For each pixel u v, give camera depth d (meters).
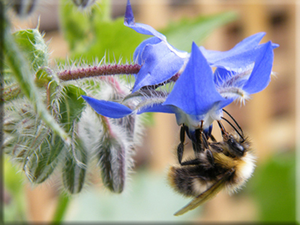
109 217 0.13
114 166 0.07
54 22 0.13
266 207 0.12
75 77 0.06
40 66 0.06
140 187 0.14
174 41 0.09
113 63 0.06
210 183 0.07
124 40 0.08
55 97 0.05
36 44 0.06
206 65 0.05
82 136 0.06
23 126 0.06
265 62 0.05
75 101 0.06
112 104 0.05
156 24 0.13
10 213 0.09
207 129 0.06
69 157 0.06
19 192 0.09
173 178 0.07
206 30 0.09
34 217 0.13
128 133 0.07
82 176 0.06
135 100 0.06
